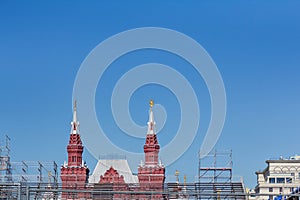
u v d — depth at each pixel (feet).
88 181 491.72
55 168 413.39
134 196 442.50
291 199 314.14
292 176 623.77
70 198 425.69
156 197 418.92
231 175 425.28
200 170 427.33
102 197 436.35
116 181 477.36
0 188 327.88
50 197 381.60
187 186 386.52
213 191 381.60
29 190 214.48
